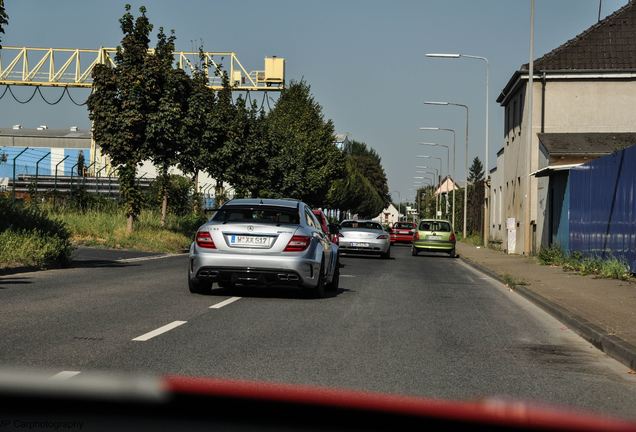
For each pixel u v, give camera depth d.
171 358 6.98
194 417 1.83
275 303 11.90
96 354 7.05
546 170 24.72
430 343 8.45
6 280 14.41
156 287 13.66
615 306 12.15
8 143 105.56
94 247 25.36
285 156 51.75
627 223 17.86
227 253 12.16
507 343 8.73
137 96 26.64
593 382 6.65
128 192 27.25
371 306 11.98
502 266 23.81
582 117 33.62
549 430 1.57
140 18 26.89
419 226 35.59
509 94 38.81
